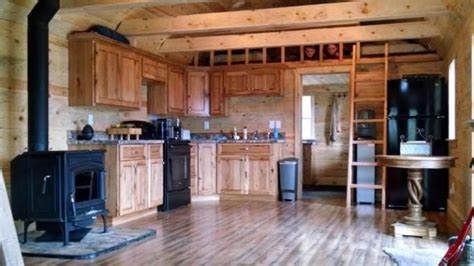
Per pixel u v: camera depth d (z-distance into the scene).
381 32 6.56
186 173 7.03
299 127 7.89
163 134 6.98
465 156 4.82
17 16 4.90
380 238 4.68
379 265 3.69
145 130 6.82
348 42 7.05
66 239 4.32
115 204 5.39
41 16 4.65
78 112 5.82
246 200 7.56
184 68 7.87
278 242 4.51
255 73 7.86
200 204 7.14
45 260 3.88
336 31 6.81
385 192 6.83
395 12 5.11
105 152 5.12
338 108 10.05
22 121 4.98
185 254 4.05
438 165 4.53
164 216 6.03
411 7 5.00
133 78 6.34
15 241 3.37
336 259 3.88
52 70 5.38
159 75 7.11
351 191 7.24
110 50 5.84
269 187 7.46
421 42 7.32
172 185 6.61
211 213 6.26
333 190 9.07
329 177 10.05
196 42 7.33
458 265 2.82
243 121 8.20
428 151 5.16
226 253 4.09
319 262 3.78
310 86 10.22
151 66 6.86
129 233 4.83
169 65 7.40
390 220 5.69
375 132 7.37
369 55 7.55
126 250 4.21
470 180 4.51
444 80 6.63
